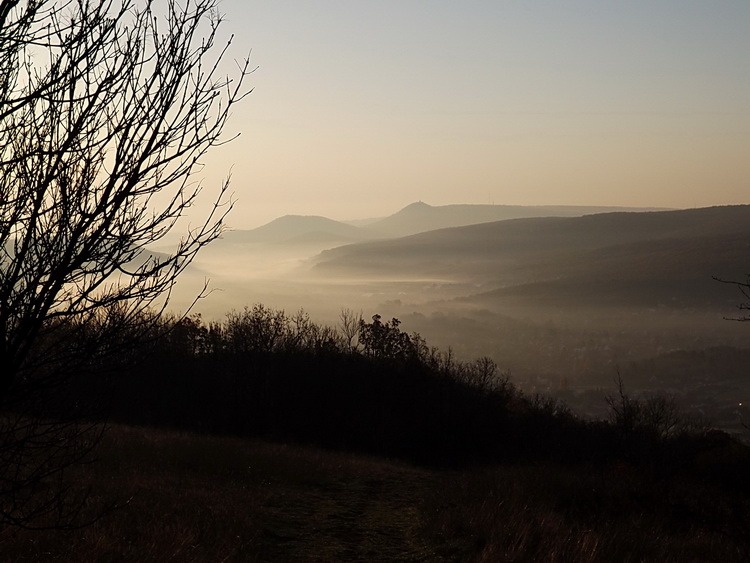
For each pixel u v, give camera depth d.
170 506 13.24
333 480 20.75
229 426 40.53
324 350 44.88
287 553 11.62
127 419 36.59
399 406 43.81
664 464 28.72
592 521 14.57
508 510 13.75
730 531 15.26
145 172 4.80
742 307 10.12
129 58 4.87
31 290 4.60
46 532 9.38
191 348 40.34
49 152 4.59
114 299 4.65
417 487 20.77
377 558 11.70
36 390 4.65
